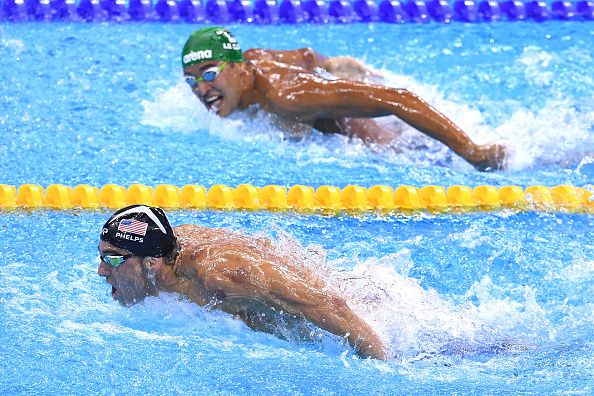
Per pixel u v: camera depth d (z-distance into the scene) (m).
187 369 12.41
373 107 20.31
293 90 20.78
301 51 22.86
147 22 29.80
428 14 30.80
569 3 30.91
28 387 11.88
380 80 23.86
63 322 13.55
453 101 23.69
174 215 17.80
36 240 16.39
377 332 12.98
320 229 17.38
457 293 14.85
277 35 28.91
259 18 30.39
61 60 26.03
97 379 12.12
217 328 13.33
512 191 18.84
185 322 13.40
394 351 12.86
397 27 29.94
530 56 27.08
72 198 18.06
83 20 29.62
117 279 13.17
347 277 13.98
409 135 21.75
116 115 22.62
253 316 13.04
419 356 12.81
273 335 13.23
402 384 12.10
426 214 18.25
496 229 17.48
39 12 29.41
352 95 20.30
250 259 12.80
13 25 28.73
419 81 25.02
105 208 17.98
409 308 13.77
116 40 27.95
